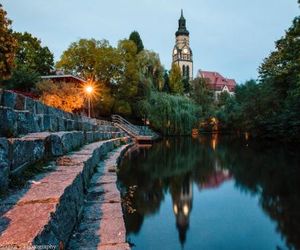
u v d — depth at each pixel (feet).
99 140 53.88
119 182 32.63
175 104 129.80
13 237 6.56
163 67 134.31
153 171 41.19
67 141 24.90
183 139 122.72
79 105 63.16
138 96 119.55
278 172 39.86
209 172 40.96
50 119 27.22
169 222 20.63
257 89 120.06
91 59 108.37
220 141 109.09
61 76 85.30
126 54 116.06
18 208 8.57
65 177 13.03
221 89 349.61
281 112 97.45
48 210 8.44
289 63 73.46
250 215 22.45
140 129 106.63
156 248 16.66
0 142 10.44
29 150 14.29
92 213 14.55
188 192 29.45
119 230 12.23
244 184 33.22
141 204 24.82
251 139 120.47
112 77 110.83
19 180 11.82
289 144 87.56
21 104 20.17
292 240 17.97
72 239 11.27
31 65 109.19
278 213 22.91
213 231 19.33
